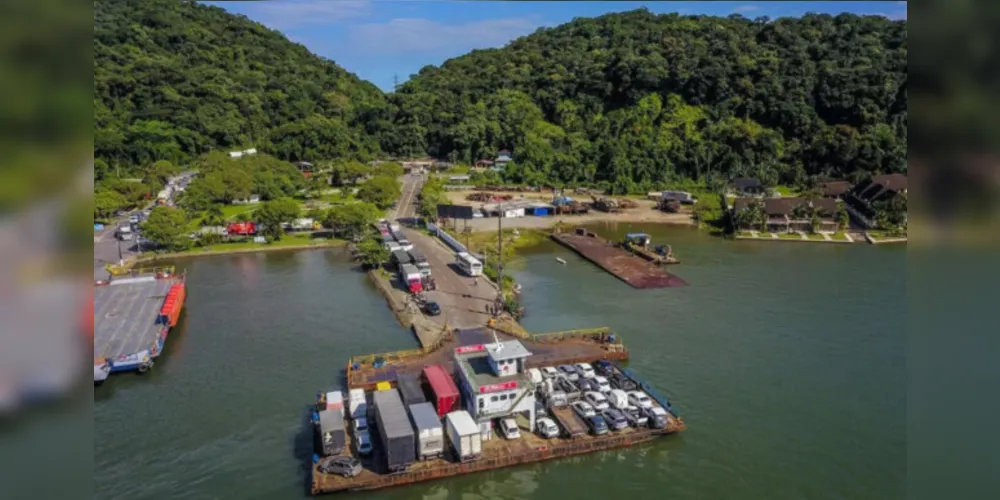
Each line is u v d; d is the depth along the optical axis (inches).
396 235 3831.2
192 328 2559.1
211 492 1539.1
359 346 2364.7
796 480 1566.2
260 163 5438.0
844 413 1857.8
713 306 2768.2
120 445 1729.8
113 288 2928.2
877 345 2324.1
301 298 2945.4
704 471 1606.8
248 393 2005.4
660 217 4690.0
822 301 2812.5
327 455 1617.9
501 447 1660.9
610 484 1566.2
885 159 5280.5
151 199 5024.6
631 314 2684.5
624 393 1862.7
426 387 1905.8
